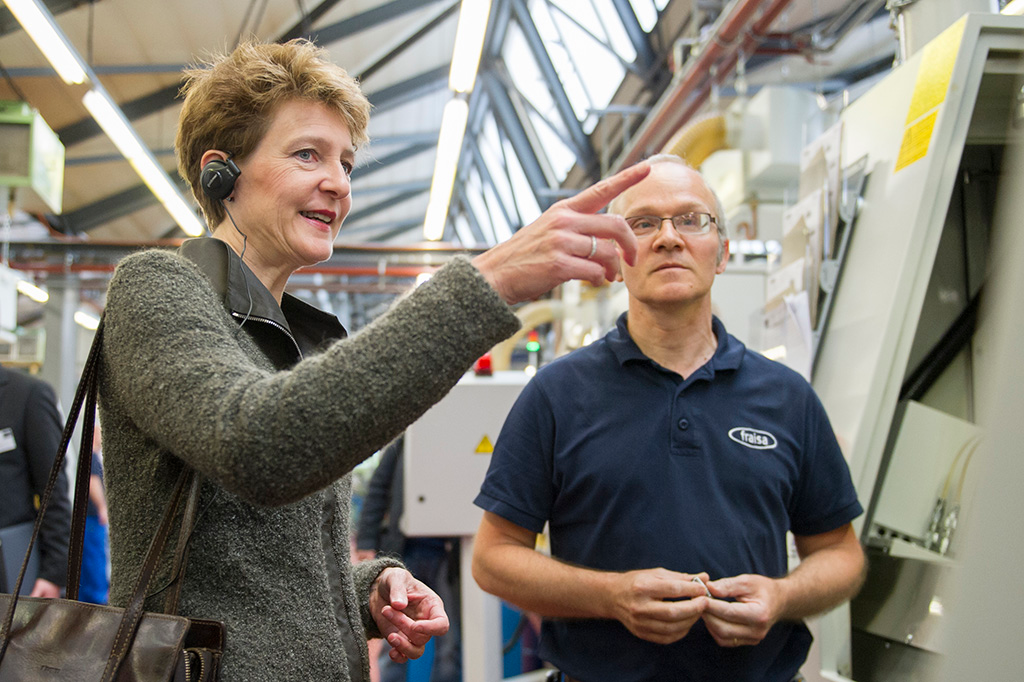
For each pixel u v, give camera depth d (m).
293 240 1.01
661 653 1.35
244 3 6.91
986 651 0.40
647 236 1.51
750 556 1.37
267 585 0.88
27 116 6.39
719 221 1.61
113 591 0.86
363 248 8.89
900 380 1.72
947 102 1.68
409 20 7.95
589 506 1.42
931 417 1.75
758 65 6.19
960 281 1.93
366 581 1.21
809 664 1.78
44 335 10.50
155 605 0.84
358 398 0.71
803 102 4.11
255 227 1.03
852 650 1.82
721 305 3.30
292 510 0.92
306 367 0.74
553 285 0.79
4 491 2.37
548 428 1.50
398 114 10.03
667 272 1.47
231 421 0.71
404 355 0.73
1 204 6.80
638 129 7.22
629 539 1.38
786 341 2.20
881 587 1.76
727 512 1.38
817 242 2.06
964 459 1.67
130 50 7.21
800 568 1.43
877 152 1.95
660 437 1.42
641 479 1.39
